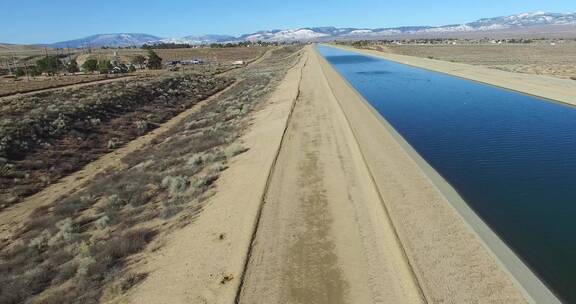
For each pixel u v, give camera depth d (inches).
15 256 604.4
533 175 768.3
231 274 439.2
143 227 612.1
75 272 503.8
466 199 658.8
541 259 477.1
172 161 962.7
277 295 402.0
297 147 921.5
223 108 1756.9
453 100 1647.4
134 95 1998.0
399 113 1412.4
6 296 464.8
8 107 1515.7
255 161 834.2
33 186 974.4
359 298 391.2
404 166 783.1
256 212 575.2
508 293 393.4
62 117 1437.0
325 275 430.0
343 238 504.1
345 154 860.6
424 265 439.5
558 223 569.0
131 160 1114.1
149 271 478.9
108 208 725.9
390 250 470.6
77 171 1108.5
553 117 1273.4
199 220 596.7
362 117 1257.4
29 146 1190.9
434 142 1022.4
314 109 1381.6
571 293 414.3
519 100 1590.8
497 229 554.3
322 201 618.2
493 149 948.6
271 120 1248.2
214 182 769.6
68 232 643.5
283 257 466.9
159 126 1664.6
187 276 451.2
